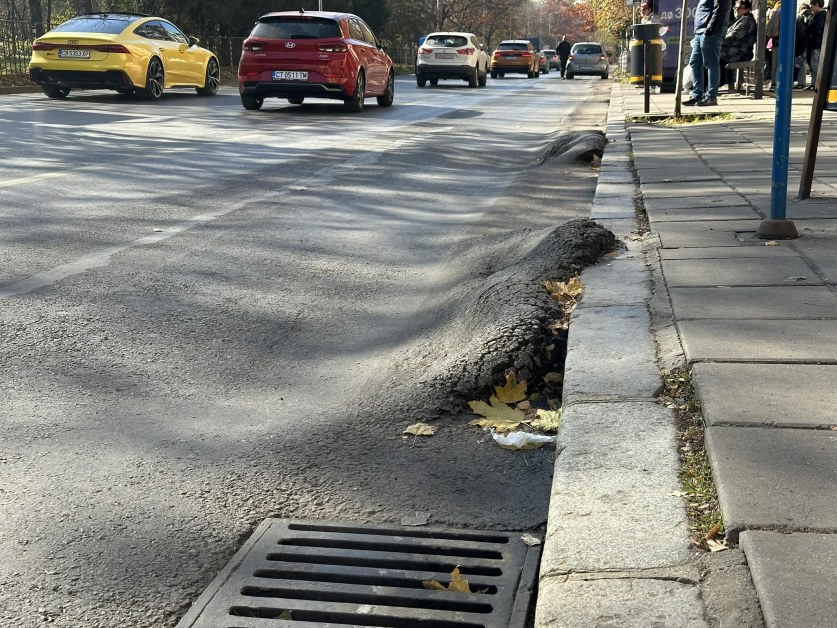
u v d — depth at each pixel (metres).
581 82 39.50
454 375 3.58
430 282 5.35
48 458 3.05
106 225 6.71
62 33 18.80
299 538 2.58
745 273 4.53
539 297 4.21
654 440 2.77
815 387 3.01
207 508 2.74
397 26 57.56
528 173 9.56
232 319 4.59
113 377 3.80
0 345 4.12
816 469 2.45
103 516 2.69
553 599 2.01
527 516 2.70
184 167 9.70
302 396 3.62
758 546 2.09
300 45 17.12
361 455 3.09
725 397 2.94
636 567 2.11
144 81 19.23
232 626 2.19
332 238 6.47
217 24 35.94
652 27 19.66
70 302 4.78
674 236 5.46
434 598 2.29
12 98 19.53
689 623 1.90
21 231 6.43
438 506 2.75
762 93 18.00
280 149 11.38
